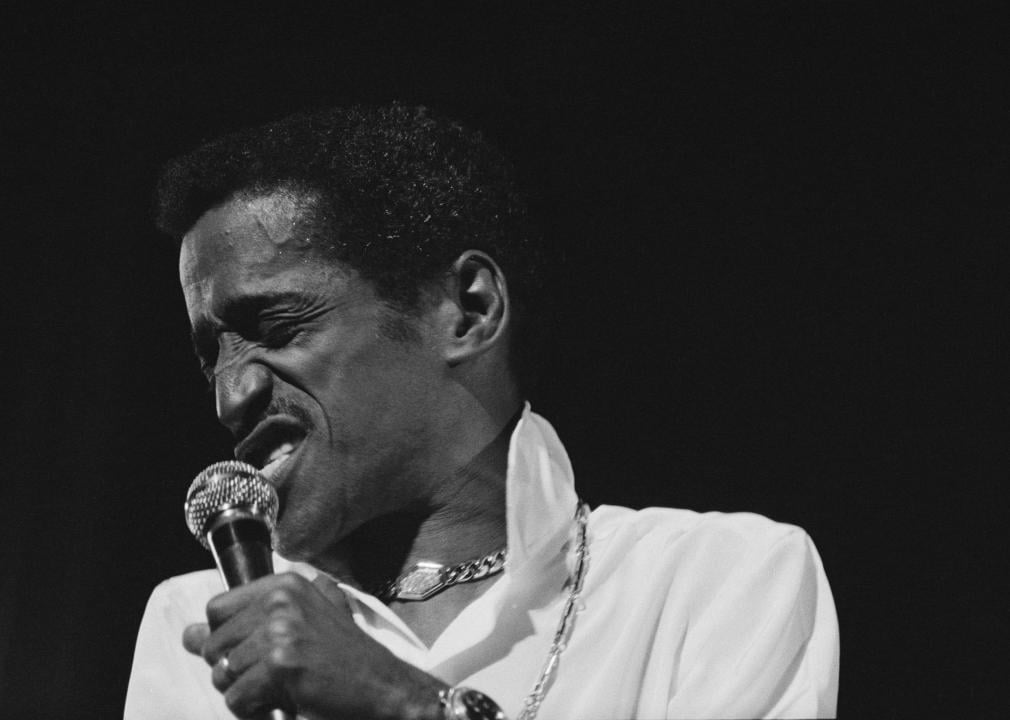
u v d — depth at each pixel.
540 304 4.40
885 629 6.36
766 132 7.09
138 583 7.93
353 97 7.81
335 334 3.86
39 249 8.27
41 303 8.24
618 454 6.89
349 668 3.24
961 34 6.81
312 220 3.95
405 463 3.91
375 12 7.77
